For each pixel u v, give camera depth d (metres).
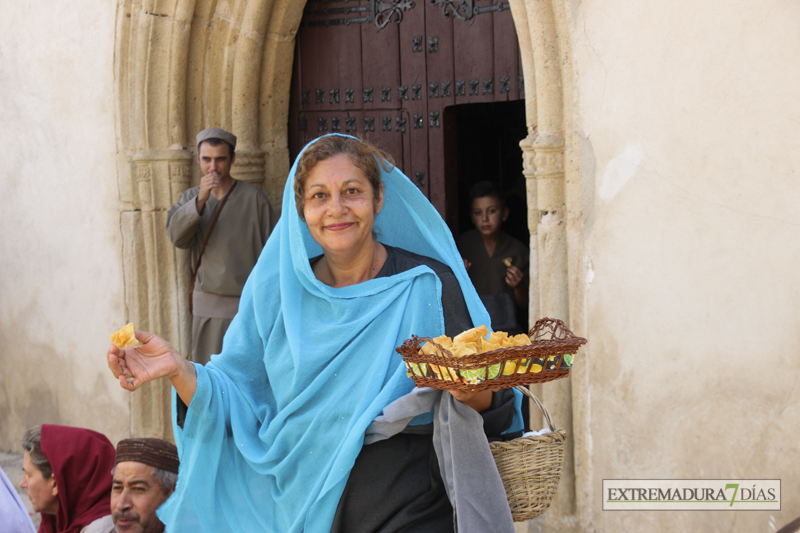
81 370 5.20
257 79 4.69
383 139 4.61
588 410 3.39
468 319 1.96
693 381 3.08
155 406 4.92
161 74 4.61
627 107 3.17
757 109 2.86
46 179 5.21
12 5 5.20
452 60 4.33
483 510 1.68
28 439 2.78
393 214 2.12
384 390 1.84
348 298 1.94
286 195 2.00
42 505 2.80
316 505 1.86
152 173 4.69
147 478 2.46
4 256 5.53
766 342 2.90
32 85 5.19
